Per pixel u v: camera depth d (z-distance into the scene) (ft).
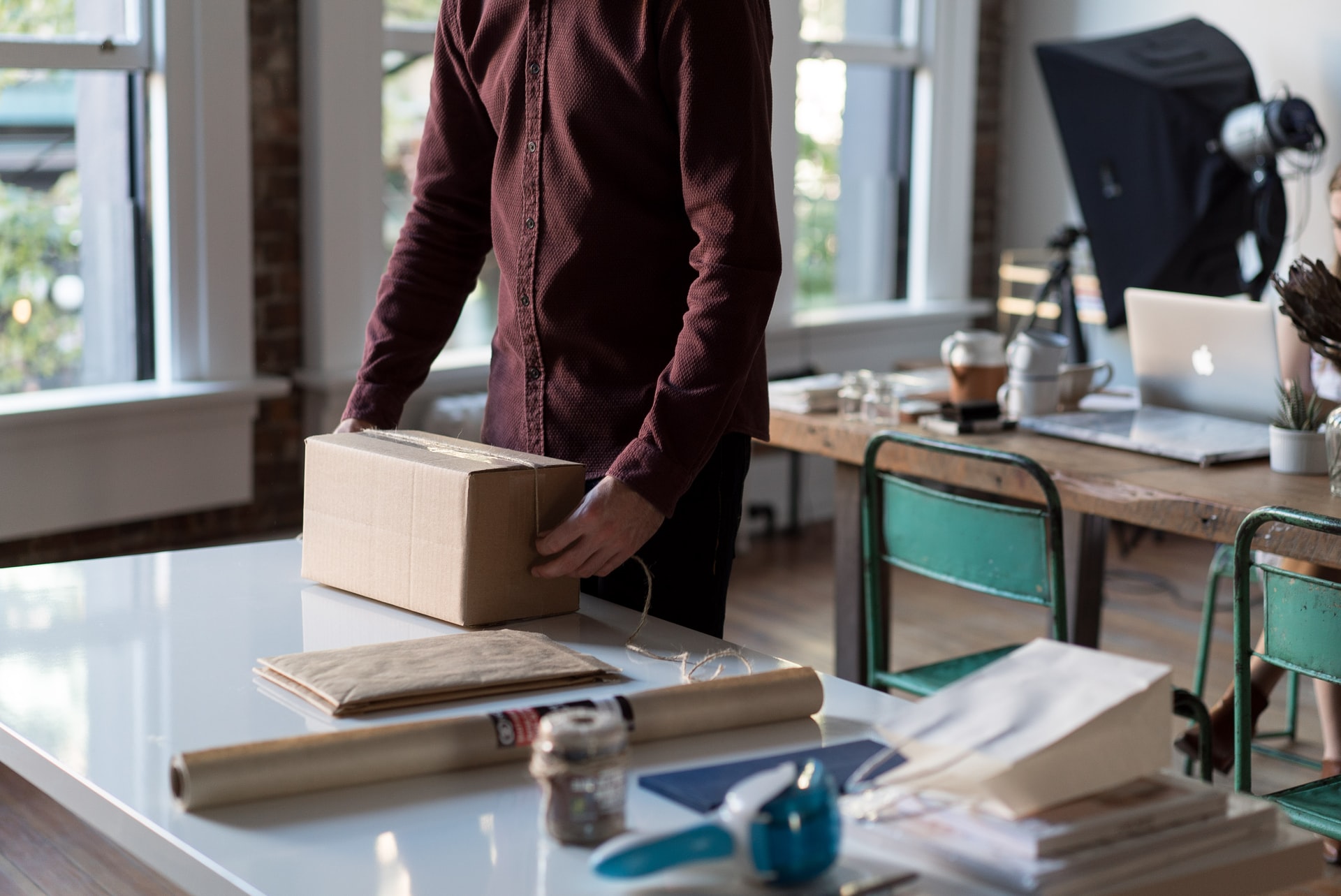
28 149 11.80
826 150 17.71
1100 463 8.23
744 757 3.74
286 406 13.44
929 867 3.07
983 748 3.05
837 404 10.03
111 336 12.50
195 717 3.92
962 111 18.74
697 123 4.96
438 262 6.16
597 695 4.10
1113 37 16.19
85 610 4.97
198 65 12.20
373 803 3.45
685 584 5.63
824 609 14.39
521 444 5.74
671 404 4.87
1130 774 3.25
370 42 13.28
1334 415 7.40
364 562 5.10
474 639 4.47
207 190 12.40
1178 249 15.48
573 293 5.46
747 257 4.96
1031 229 19.69
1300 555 6.89
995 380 9.75
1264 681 9.08
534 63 5.37
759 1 5.23
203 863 3.13
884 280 18.75
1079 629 9.11
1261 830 3.29
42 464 11.67
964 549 7.77
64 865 8.77
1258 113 14.75
